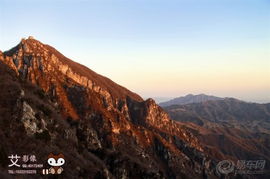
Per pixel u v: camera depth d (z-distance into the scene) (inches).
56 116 5757.9
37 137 4466.0
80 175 4375.0
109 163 6373.0
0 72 5876.0
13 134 4175.7
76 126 6988.2
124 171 6240.2
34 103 5251.0
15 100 4731.8
